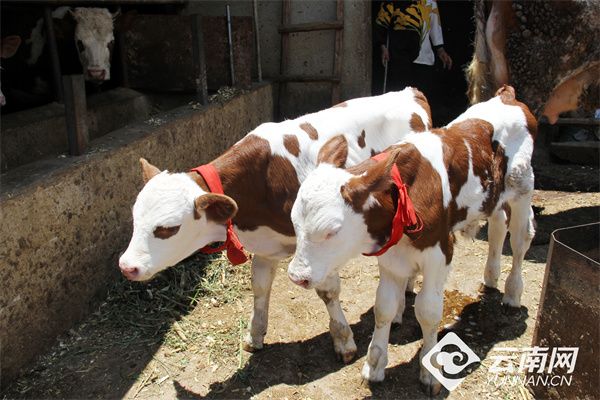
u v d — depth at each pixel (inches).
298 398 116.1
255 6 277.1
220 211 102.6
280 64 291.9
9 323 119.0
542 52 177.3
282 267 172.4
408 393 116.5
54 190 130.2
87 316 145.0
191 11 293.4
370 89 289.4
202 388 120.1
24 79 236.8
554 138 278.8
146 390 119.5
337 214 93.7
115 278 156.9
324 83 288.5
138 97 238.7
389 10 260.7
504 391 116.8
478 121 127.1
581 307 102.3
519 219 137.3
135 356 130.2
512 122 132.6
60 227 132.9
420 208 103.7
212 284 159.0
